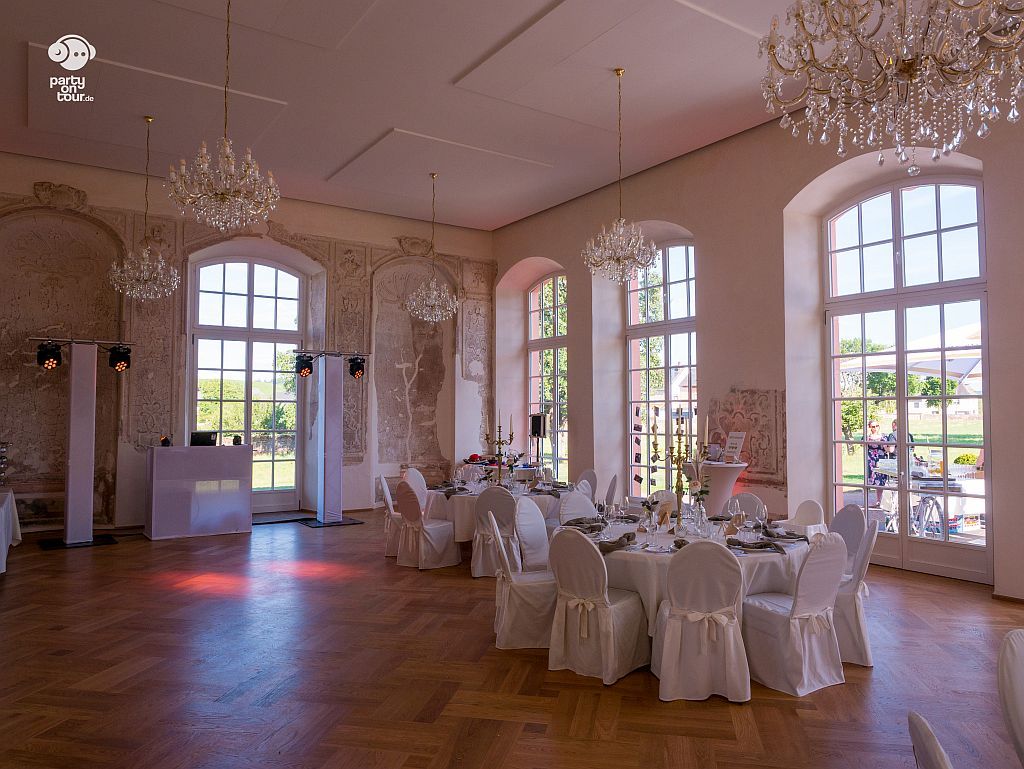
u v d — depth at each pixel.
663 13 5.52
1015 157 5.81
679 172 8.81
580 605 4.24
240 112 7.37
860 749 3.32
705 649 3.88
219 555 7.76
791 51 3.81
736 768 3.15
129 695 3.93
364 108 7.30
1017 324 5.78
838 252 7.82
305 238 10.56
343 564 7.32
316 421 10.81
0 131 7.92
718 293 8.30
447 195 10.30
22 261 8.79
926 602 5.79
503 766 3.17
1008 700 2.04
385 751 3.30
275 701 3.86
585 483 7.88
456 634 5.02
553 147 8.42
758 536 4.73
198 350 10.31
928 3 3.31
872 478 7.41
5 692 3.97
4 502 6.94
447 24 5.71
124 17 5.57
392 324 11.44
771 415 7.68
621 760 3.22
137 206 9.34
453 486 7.93
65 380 8.98
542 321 12.14
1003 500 5.85
